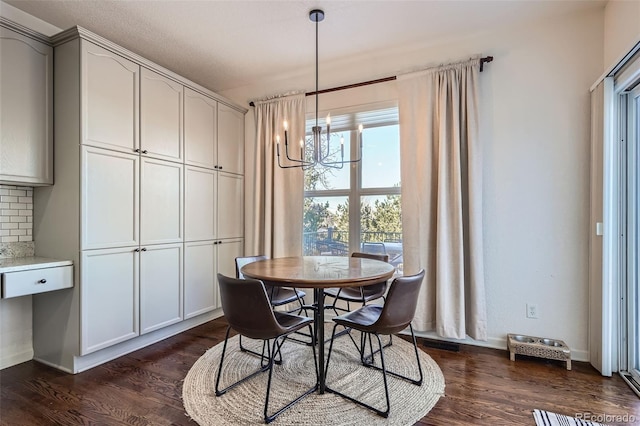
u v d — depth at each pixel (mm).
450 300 2670
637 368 2123
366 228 3311
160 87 2824
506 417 1724
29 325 2459
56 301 2342
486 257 2686
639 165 2115
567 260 2473
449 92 2744
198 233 3221
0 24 2102
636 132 2117
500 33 2672
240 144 3812
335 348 2615
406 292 1807
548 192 2521
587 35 2426
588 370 2258
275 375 2176
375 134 3283
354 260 2582
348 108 3270
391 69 3100
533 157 2562
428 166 2789
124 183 2521
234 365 2336
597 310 2256
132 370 2281
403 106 2916
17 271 1994
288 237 3486
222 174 3535
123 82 2516
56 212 2350
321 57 3158
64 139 2309
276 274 1961
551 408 1803
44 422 1707
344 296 2674
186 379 2145
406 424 1673
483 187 2695
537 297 2551
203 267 3281
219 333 3043
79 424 1690
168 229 2895
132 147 2582
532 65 2572
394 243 3188
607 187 2172
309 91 3463
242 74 3541
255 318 1725
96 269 2334
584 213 2426
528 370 2256
